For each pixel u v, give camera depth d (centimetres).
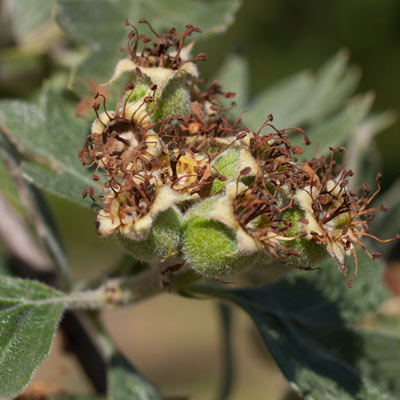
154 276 21
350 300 23
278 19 76
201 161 20
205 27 23
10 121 22
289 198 20
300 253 19
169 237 19
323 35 77
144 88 20
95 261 70
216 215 19
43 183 21
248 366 60
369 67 77
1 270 25
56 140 22
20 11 27
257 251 19
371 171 27
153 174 20
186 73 20
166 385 65
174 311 75
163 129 20
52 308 21
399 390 23
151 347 69
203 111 21
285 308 22
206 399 64
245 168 19
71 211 64
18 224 26
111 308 21
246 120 27
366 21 75
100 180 22
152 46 22
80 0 23
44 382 24
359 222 20
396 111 75
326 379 22
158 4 23
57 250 23
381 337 23
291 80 28
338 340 23
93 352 25
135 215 19
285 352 22
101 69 22
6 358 20
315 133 24
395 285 27
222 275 19
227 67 28
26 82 27
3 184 23
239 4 23
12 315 20
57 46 27
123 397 22
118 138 20
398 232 27
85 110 22
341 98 28
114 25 23
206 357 69
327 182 20
